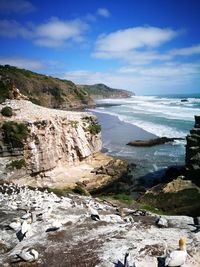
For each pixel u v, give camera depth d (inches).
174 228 530.0
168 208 1182.3
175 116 3607.3
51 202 749.3
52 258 463.5
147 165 1798.7
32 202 746.8
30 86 4975.4
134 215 643.5
